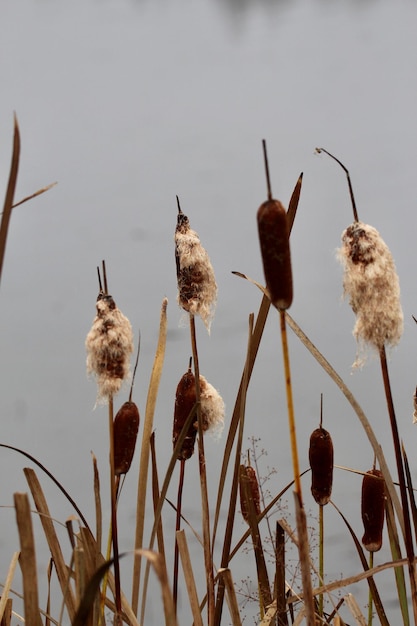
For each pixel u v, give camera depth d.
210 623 3.69
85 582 3.50
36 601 3.35
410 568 3.46
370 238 3.38
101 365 3.51
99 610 3.59
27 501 3.33
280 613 3.72
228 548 3.70
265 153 3.24
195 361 3.66
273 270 3.24
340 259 3.40
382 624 3.79
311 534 3.85
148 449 3.68
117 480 3.66
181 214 3.72
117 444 3.65
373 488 3.79
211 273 3.68
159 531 3.81
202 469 3.68
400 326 3.38
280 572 3.73
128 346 3.52
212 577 3.69
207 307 3.68
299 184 3.63
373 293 3.37
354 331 3.39
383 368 3.39
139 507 3.67
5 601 3.63
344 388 3.46
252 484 3.90
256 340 3.65
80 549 3.47
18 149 3.23
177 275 3.69
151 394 3.70
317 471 3.80
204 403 3.77
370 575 3.68
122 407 3.65
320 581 3.79
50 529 3.64
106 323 3.51
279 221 3.23
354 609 3.73
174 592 3.75
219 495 3.70
